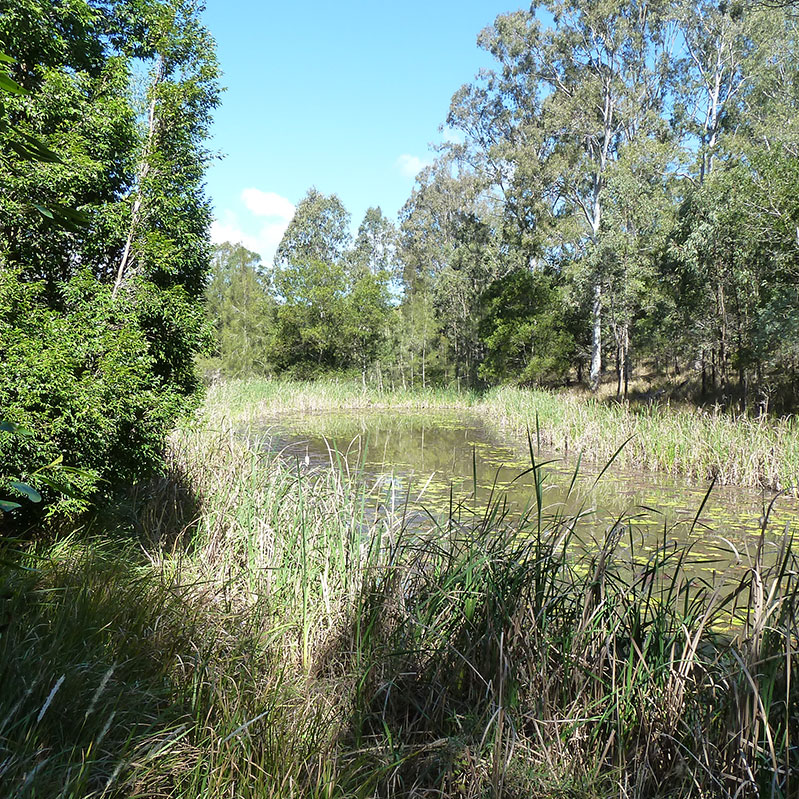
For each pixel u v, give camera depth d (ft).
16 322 16.55
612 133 105.70
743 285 63.21
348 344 122.42
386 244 195.93
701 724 9.27
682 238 69.10
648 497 33.96
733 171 60.70
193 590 15.12
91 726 8.89
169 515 23.17
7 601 10.45
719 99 102.89
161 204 21.08
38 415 15.57
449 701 11.01
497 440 58.29
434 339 133.08
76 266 20.21
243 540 18.11
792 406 61.67
